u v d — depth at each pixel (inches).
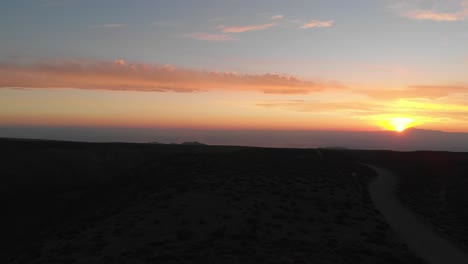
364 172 2257.6
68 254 712.4
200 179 1492.4
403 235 942.4
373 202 1378.0
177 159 2114.9
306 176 1755.7
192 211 994.7
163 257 641.0
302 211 1081.4
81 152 2225.6
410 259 753.6
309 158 2780.5
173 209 1019.9
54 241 870.4
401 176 2255.2
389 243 853.2
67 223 1229.1
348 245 805.2
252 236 793.6
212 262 625.3
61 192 1721.2
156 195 1240.8
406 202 1401.3
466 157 3164.4
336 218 1027.3
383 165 2947.8
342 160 3016.7
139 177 1804.9
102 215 1147.3
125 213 1040.2
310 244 781.9
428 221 1102.4
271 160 2340.1
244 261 637.3
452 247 851.4
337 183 1642.5
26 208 1470.2
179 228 849.5
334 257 705.6
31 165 1845.5
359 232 926.4
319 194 1359.5
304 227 927.0
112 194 1608.0
